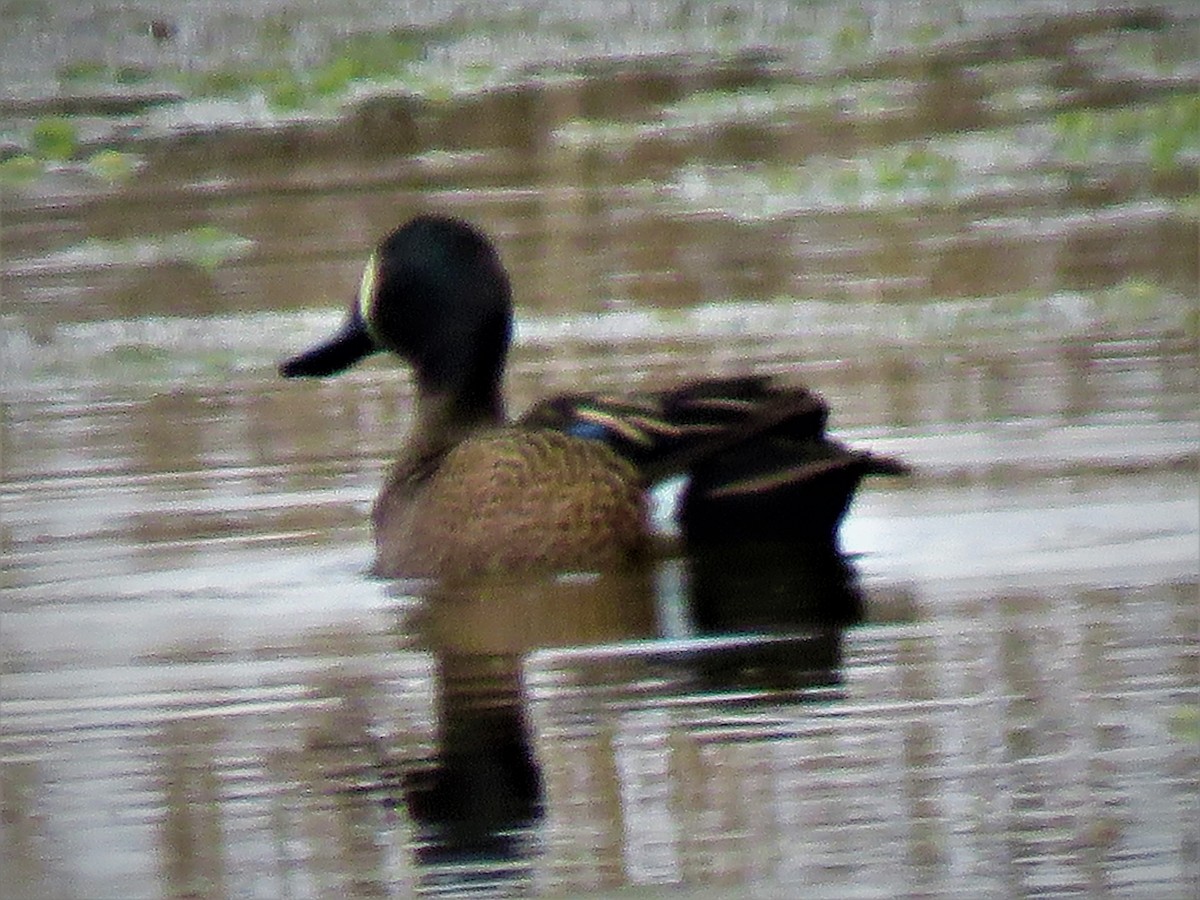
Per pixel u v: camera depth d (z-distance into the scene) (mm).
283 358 18828
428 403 13758
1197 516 13383
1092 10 35000
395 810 9625
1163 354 17219
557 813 9484
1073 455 14719
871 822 9258
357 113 29688
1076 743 9977
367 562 13383
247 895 8867
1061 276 20250
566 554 12789
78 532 14117
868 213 23406
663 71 31594
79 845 9445
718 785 9719
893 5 36000
